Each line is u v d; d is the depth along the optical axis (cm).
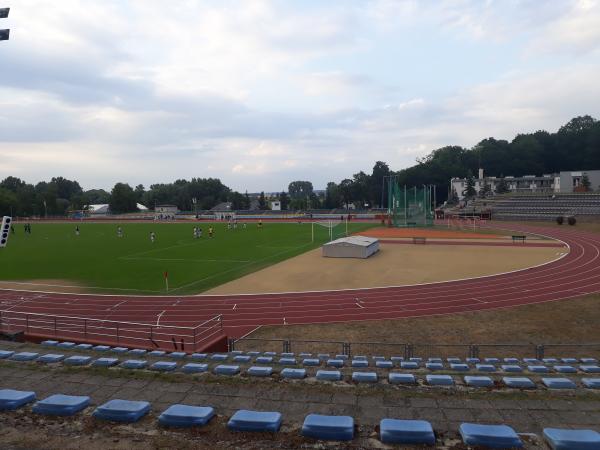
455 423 981
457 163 18475
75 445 806
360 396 1130
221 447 796
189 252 5994
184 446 799
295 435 842
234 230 9756
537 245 6341
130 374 1267
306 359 1745
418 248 6262
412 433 803
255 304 3209
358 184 19550
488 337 2470
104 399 1105
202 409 911
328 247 5434
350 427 824
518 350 2280
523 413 1038
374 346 2356
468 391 1177
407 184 17525
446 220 11712
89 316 2948
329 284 3856
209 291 3606
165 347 2281
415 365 1628
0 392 1014
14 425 888
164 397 1117
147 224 12638
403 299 3328
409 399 1113
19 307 3191
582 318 2769
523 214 11094
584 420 1003
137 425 883
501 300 3256
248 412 893
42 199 17662
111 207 19462
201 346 2275
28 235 8988
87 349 1686
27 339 2217
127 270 4612
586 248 5856
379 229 9506
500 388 1221
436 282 3897
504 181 16138
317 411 1040
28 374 1266
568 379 1311
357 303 3225
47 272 4531
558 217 9694
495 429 813
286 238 7838
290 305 3180
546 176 16538
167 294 3522
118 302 3294
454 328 2633
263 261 5144
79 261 5262
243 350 2323
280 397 1119
